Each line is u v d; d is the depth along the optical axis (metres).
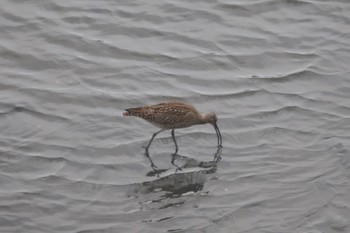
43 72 19.05
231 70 19.67
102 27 20.95
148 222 14.11
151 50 20.19
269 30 21.42
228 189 15.20
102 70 19.23
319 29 21.64
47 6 21.56
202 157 16.27
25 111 17.44
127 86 18.72
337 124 17.53
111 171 15.62
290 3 22.64
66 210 14.39
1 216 14.09
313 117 17.81
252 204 14.74
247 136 17.05
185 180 15.44
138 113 16.41
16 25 20.69
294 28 21.62
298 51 20.61
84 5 21.77
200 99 18.36
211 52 20.30
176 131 17.20
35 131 16.77
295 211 14.59
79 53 19.83
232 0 22.61
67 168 15.62
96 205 14.57
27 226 13.91
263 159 16.22
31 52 19.69
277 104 18.28
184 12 21.83
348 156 16.27
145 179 15.43
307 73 19.62
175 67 19.58
